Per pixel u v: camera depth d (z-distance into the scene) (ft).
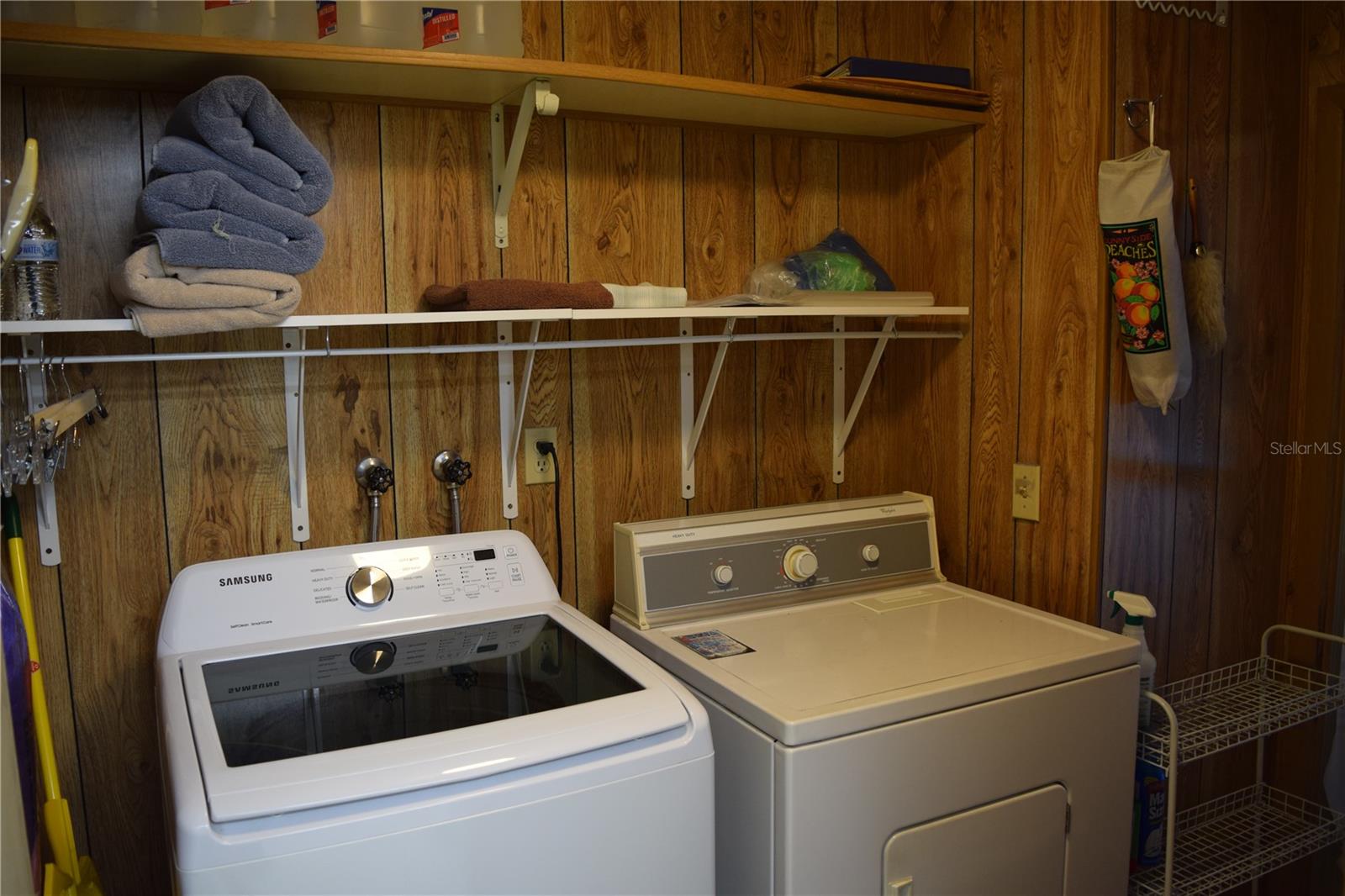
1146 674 6.28
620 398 6.89
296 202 4.95
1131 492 6.68
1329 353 7.34
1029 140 6.81
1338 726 7.38
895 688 5.13
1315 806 7.47
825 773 4.79
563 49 6.38
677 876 4.37
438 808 3.81
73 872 4.73
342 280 5.97
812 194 7.54
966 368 7.43
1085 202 6.43
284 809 3.58
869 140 7.73
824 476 7.78
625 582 6.46
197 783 3.65
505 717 4.31
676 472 7.15
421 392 6.24
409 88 5.71
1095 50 6.28
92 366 5.38
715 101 6.22
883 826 4.99
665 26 6.74
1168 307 6.10
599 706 4.32
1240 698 6.91
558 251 6.58
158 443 5.58
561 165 6.55
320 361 5.96
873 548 7.05
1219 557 7.25
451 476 6.20
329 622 5.37
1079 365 6.54
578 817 4.09
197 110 4.61
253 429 5.82
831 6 7.39
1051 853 5.59
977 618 6.39
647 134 6.83
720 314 6.05
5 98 5.12
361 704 4.45
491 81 5.58
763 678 5.28
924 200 7.69
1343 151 7.15
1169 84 6.56
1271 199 7.14
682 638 6.02
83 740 5.51
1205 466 7.07
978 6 7.14
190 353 5.29
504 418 6.48
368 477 6.00
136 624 5.60
